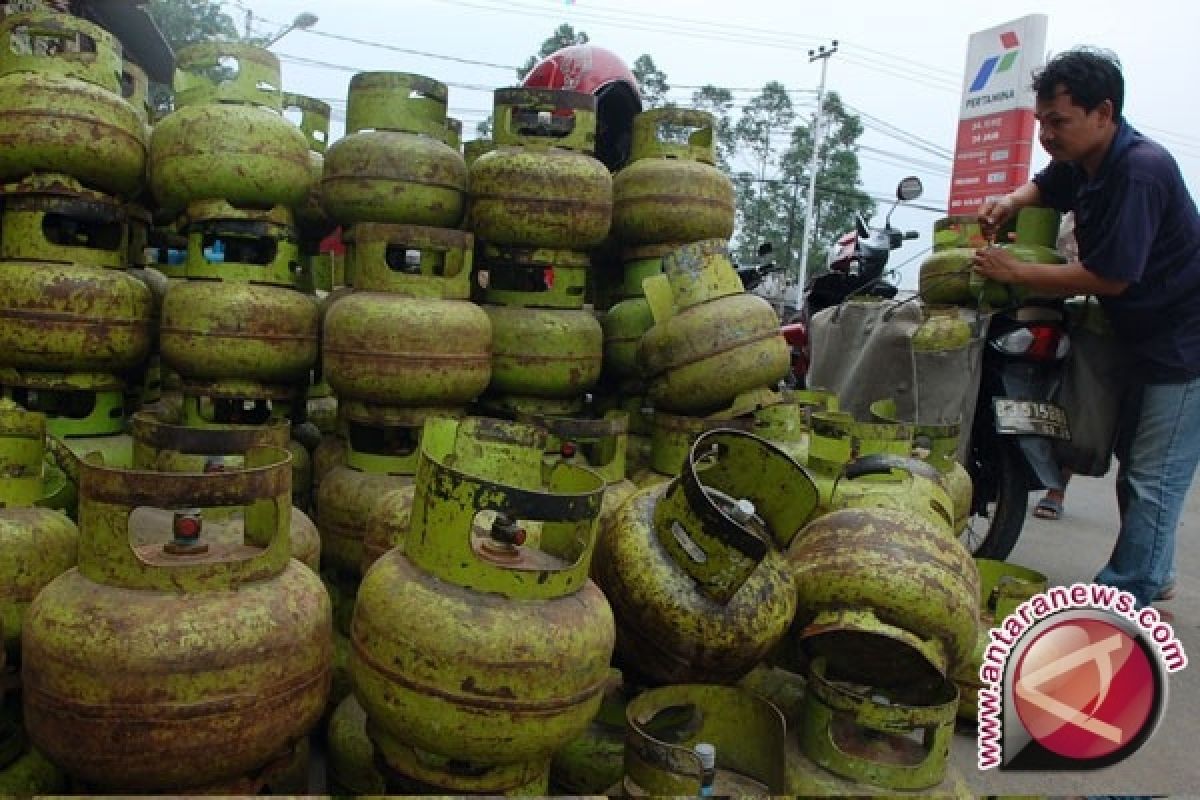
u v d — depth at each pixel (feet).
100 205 8.46
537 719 5.10
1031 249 11.57
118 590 5.03
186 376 8.69
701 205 10.25
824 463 8.55
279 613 5.14
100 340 8.23
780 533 7.14
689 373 9.04
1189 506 20.36
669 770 5.49
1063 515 18.35
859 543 6.74
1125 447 11.02
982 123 32.27
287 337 8.71
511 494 5.22
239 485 5.14
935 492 8.11
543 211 9.25
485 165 9.33
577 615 5.33
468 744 5.08
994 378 12.10
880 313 13.26
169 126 8.45
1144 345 10.49
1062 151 10.59
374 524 7.13
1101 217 10.44
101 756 4.80
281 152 8.54
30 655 5.01
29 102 7.97
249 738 4.97
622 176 10.54
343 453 8.91
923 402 12.06
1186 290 10.17
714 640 6.16
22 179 8.23
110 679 4.74
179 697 4.78
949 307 12.36
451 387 8.31
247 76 8.72
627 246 10.81
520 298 9.77
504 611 5.15
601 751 6.51
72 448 8.29
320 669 5.39
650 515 6.59
